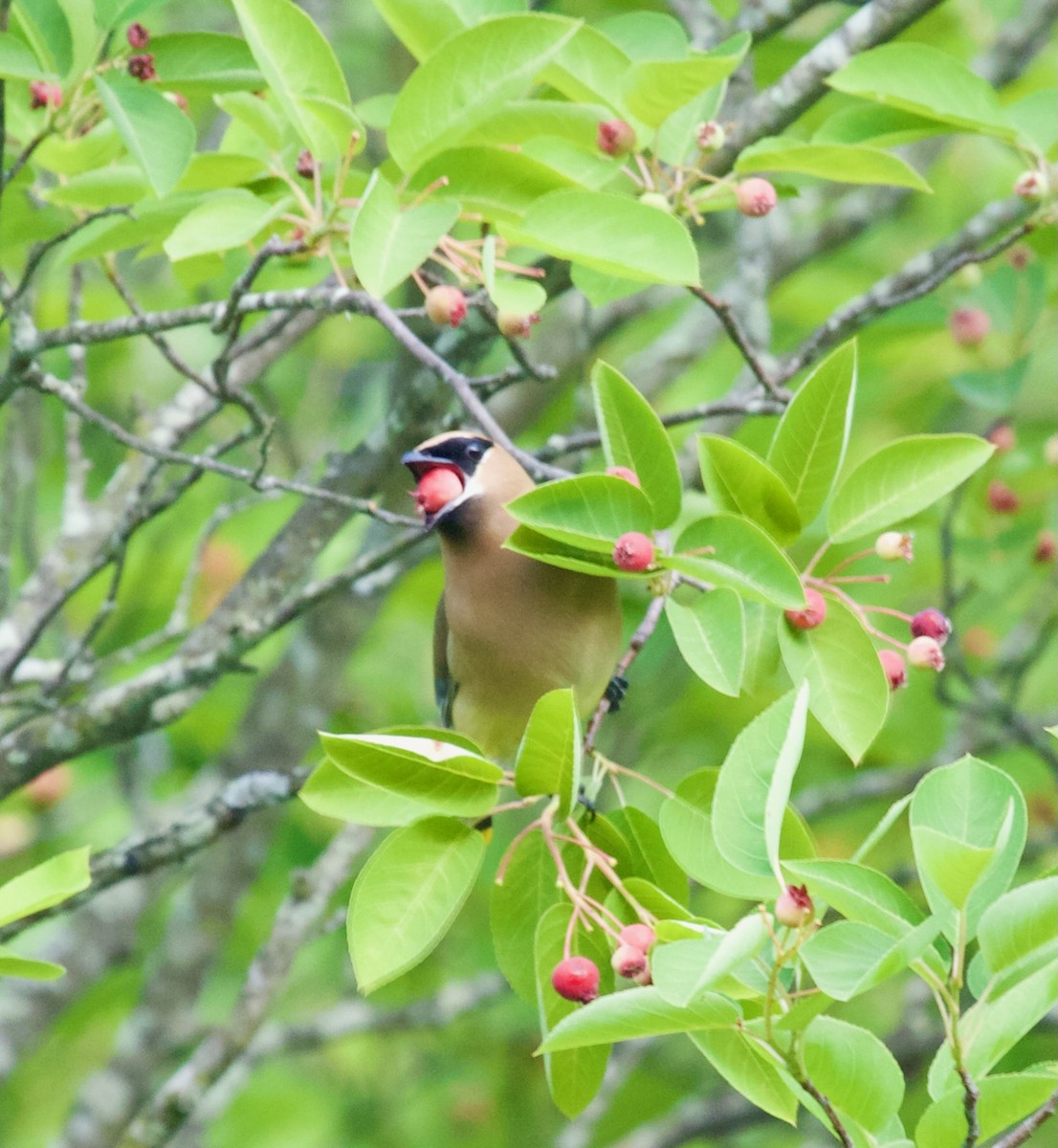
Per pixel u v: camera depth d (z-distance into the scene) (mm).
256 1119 14656
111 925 13094
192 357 14734
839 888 5504
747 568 6430
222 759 12398
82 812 14117
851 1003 14562
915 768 13617
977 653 13633
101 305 13492
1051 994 5535
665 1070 14922
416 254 7066
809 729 14398
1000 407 11891
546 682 8055
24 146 8852
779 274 13359
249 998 10945
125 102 7676
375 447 10586
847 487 6961
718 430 12406
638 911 6172
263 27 7691
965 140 15258
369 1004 14633
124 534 9531
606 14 13211
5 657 10641
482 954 14883
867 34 9906
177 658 10391
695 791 6629
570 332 13609
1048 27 12516
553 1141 14547
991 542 12305
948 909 5520
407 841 6270
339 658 12219
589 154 8219
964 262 9516
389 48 14078
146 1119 10727
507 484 8008
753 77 11078
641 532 6461
